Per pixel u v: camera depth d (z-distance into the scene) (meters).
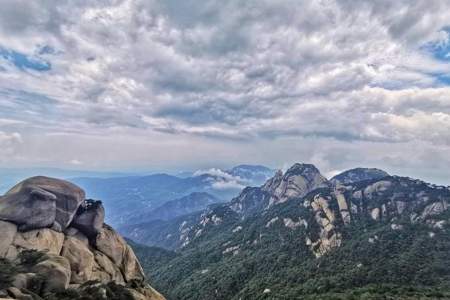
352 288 174.50
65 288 55.34
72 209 73.12
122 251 79.94
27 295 47.12
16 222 64.94
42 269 54.75
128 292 61.50
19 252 61.03
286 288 193.38
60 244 67.94
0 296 45.25
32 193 67.44
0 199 67.12
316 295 164.00
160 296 71.19
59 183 74.62
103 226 80.56
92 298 55.03
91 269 69.06
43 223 67.12
